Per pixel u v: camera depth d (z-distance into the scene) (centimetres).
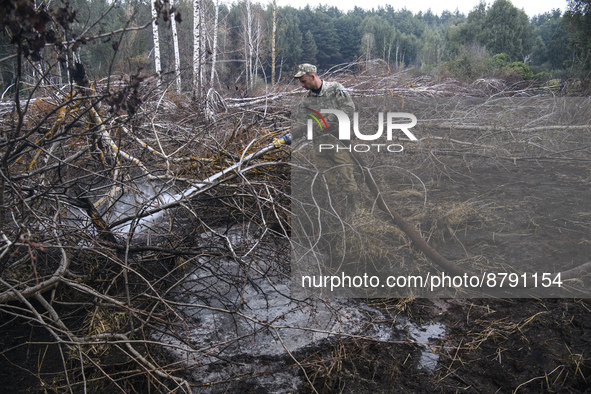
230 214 340
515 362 223
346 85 730
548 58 3609
